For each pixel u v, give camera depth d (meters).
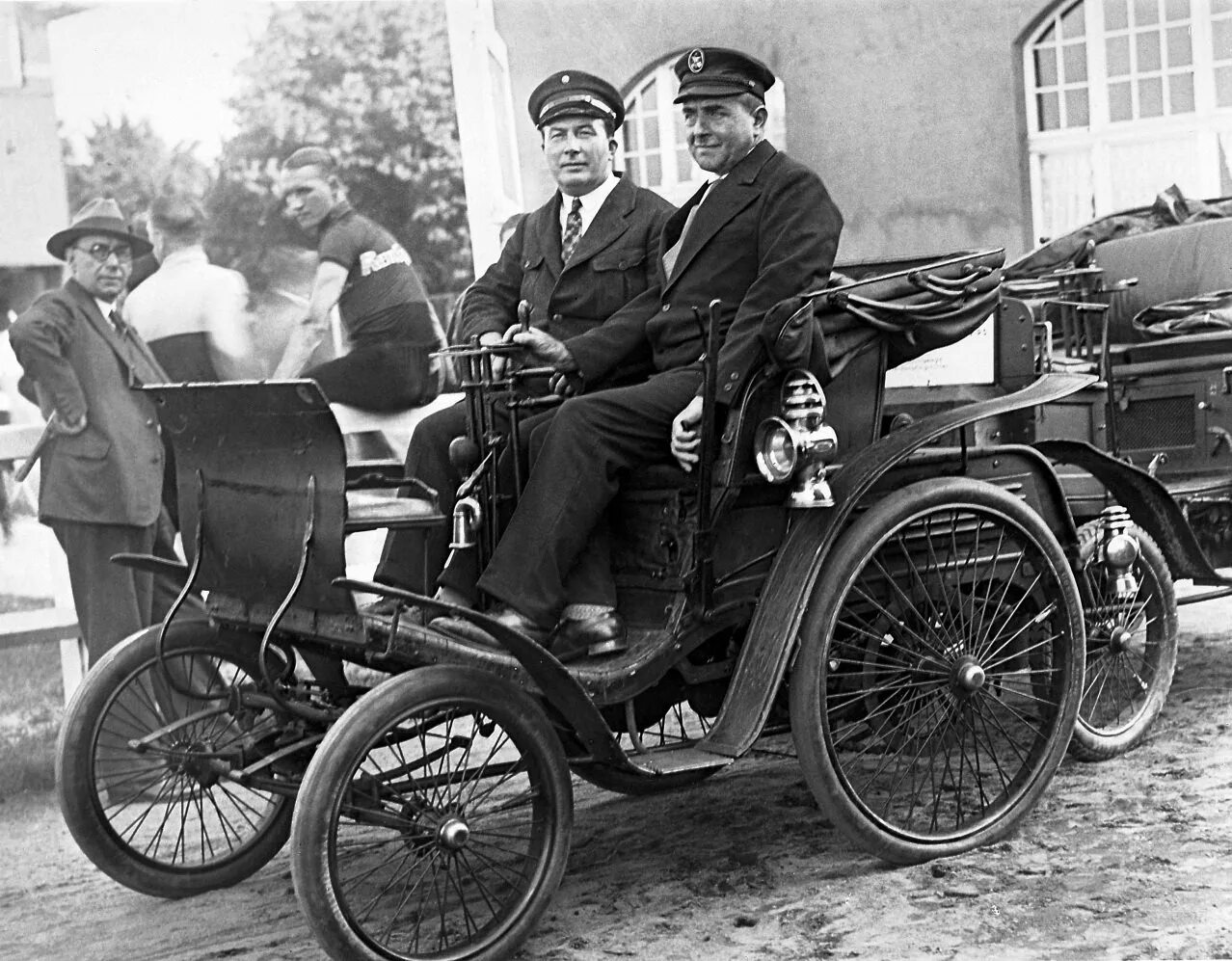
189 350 6.52
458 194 7.40
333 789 3.07
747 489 3.82
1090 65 9.73
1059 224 9.88
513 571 3.56
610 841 4.29
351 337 6.99
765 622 3.69
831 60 9.41
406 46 7.25
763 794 4.67
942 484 3.86
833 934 3.37
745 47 9.27
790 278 3.75
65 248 6.18
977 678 3.89
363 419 7.00
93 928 3.91
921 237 9.57
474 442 3.81
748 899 3.67
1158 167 9.80
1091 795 4.27
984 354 4.83
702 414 3.61
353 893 3.91
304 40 6.94
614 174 4.54
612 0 8.85
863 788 3.94
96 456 6.04
